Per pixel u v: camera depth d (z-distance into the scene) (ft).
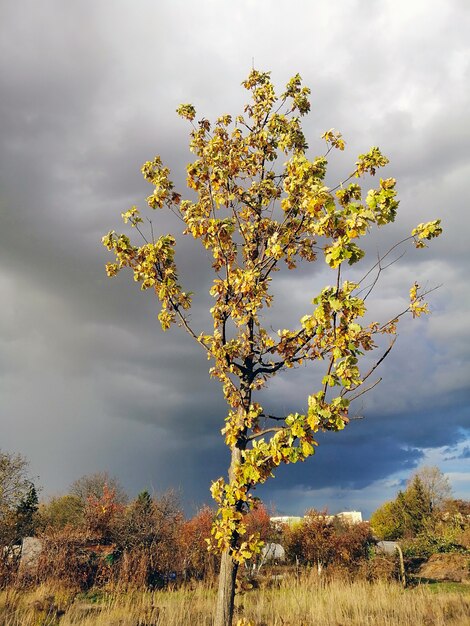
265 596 50.88
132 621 38.04
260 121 21.97
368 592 52.39
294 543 80.33
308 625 38.55
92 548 67.21
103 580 61.00
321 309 14.34
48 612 43.34
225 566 15.98
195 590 55.26
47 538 65.46
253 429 17.34
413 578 71.15
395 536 143.64
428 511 141.79
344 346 14.37
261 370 17.61
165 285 17.94
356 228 13.41
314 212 14.78
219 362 17.56
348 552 78.13
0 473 71.51
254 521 78.07
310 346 17.01
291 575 66.95
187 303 18.47
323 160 16.12
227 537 14.61
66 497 110.73
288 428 14.34
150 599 49.88
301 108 22.09
